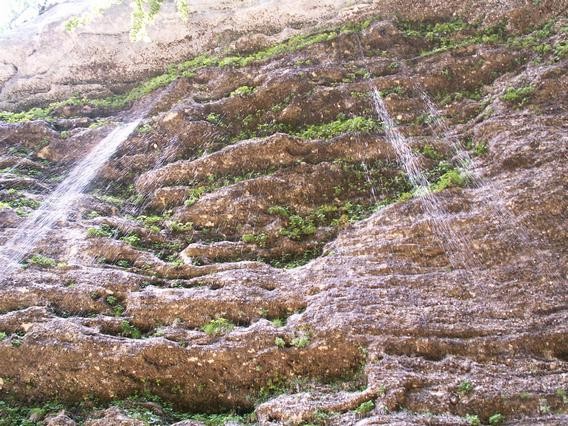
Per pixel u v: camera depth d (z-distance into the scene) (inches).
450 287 247.6
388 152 315.6
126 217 308.7
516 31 363.6
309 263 269.1
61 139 358.0
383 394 211.3
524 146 292.8
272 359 233.0
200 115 356.5
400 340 229.6
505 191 276.8
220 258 279.1
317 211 296.8
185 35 404.8
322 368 230.4
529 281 244.8
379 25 381.4
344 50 377.4
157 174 327.6
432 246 263.1
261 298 253.9
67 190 327.3
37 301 254.8
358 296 247.0
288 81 358.0
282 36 397.4
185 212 303.0
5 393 232.5
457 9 384.5
